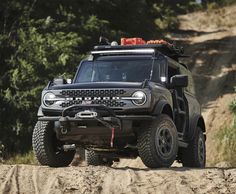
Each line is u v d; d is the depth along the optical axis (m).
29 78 37.16
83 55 39.59
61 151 19.02
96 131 17.20
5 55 39.81
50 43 38.88
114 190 14.59
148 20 67.75
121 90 17.23
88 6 51.34
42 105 18.00
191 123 20.97
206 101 42.16
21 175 16.20
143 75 19.45
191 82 23.11
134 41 20.97
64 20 45.59
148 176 15.68
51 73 37.53
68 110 17.27
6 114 36.41
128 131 17.09
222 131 34.16
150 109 17.20
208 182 15.09
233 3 84.31
